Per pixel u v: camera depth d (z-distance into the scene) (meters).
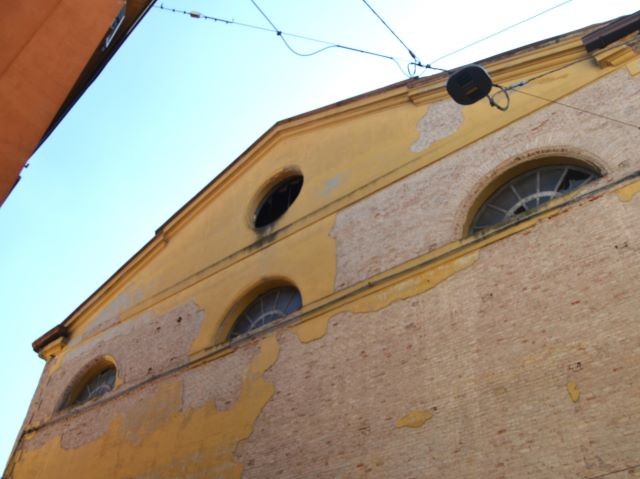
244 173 15.55
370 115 13.03
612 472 6.63
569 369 7.52
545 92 10.00
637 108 8.73
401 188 11.19
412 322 9.44
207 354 12.66
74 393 15.85
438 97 11.72
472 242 9.43
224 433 11.09
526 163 9.68
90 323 17.00
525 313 8.28
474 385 8.24
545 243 8.62
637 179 8.20
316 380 10.17
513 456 7.40
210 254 14.72
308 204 12.88
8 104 6.54
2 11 6.69
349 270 10.95
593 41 9.59
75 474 13.54
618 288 7.63
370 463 8.66
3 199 6.38
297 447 9.72
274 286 12.75
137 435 12.86
